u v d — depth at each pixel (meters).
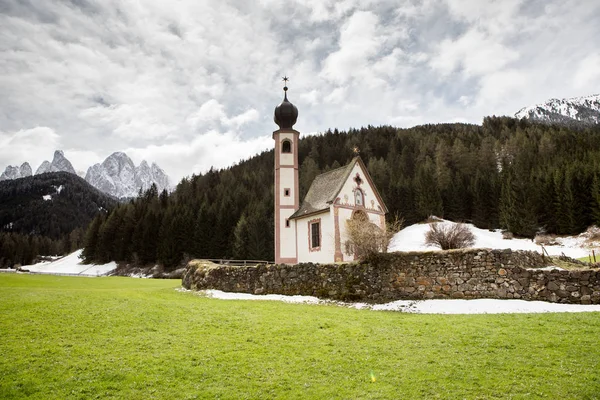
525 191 77.44
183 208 93.62
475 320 14.10
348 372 9.34
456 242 36.41
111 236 100.56
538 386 8.29
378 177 104.88
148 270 87.25
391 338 12.02
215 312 15.74
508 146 119.94
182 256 83.56
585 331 11.77
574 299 16.69
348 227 34.00
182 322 13.78
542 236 70.19
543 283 17.50
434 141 134.88
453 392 8.16
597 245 59.59
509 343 11.00
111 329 12.48
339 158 135.75
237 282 25.64
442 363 9.74
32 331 11.84
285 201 42.91
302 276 23.17
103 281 36.19
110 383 8.51
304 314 16.05
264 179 121.94
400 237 74.31
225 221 84.19
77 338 11.45
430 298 19.53
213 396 8.05
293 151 44.50
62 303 15.92
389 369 9.48
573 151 100.25
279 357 10.30
